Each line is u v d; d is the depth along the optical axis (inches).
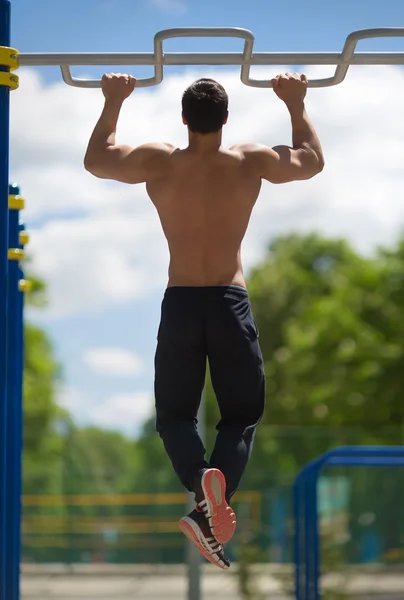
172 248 230.4
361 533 964.0
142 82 262.2
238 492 1033.5
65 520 1142.3
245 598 861.2
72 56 256.7
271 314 2033.7
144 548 1130.0
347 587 787.4
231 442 222.1
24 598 1000.2
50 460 1576.0
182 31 249.3
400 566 942.4
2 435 235.3
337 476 986.1
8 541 352.2
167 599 992.2
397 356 1397.6
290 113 251.6
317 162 243.8
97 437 2054.6
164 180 231.8
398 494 975.0
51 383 1914.4
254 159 233.9
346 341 1461.6
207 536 210.1
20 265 396.8
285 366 1627.7
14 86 242.8
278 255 2306.8
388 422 1413.6
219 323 223.6
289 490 998.4
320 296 2026.3
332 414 1448.1
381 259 1552.7
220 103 230.8
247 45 253.4
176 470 220.2
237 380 225.3
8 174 240.1
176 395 227.6
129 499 1147.3
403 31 251.6
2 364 235.8
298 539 493.4
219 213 228.4
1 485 235.8
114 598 998.4
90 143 240.5
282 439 1202.6
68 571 1128.2
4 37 244.1
